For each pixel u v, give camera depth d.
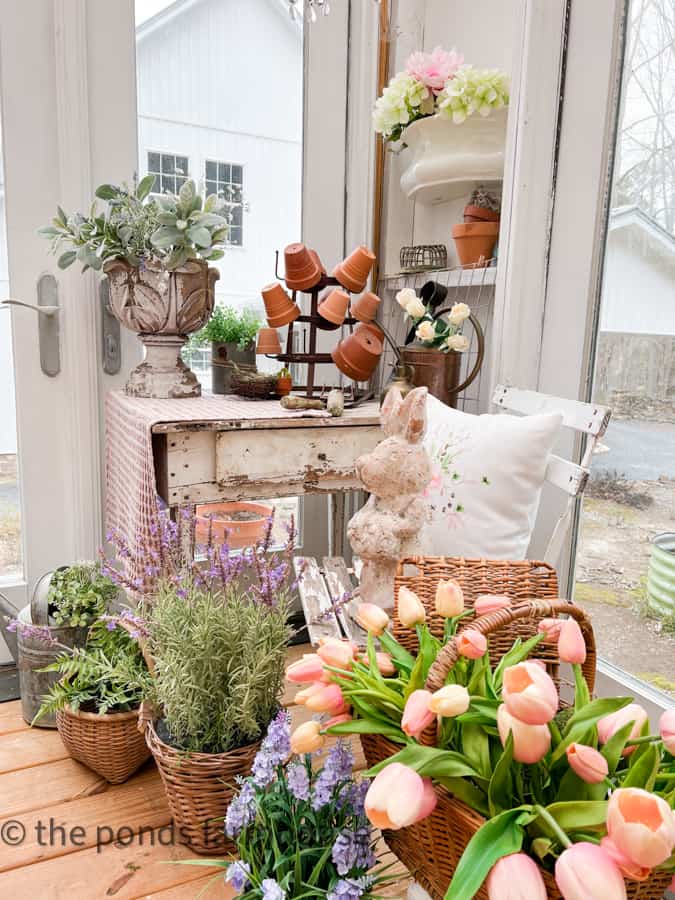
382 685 0.76
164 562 1.22
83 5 1.63
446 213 2.00
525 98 1.49
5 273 1.68
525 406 1.45
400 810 0.60
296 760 0.94
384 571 1.22
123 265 1.49
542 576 0.95
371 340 1.62
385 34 1.95
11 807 1.25
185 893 1.07
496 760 0.69
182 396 1.63
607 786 0.63
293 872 0.82
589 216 1.46
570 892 0.52
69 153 1.67
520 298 1.57
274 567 1.27
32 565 1.80
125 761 1.31
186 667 1.07
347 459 1.49
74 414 1.76
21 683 1.50
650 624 1.34
